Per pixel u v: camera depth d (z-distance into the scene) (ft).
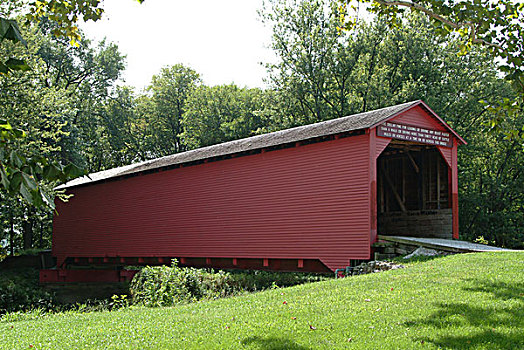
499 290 25.13
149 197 74.23
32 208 76.84
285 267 53.98
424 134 53.26
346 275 46.57
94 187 85.61
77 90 127.03
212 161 63.82
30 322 31.32
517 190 97.50
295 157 53.62
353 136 48.42
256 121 139.23
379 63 112.47
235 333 20.52
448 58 105.50
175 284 45.98
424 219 61.98
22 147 57.62
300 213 52.37
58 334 23.81
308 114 119.44
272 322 21.89
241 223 58.85
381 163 70.54
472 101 101.50
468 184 99.55
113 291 76.38
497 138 100.22
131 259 76.69
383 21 107.86
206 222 63.82
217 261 62.49
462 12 28.02
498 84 100.42
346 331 19.57
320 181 50.88
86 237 85.87
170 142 165.37
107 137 144.15
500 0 28.45
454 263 36.37
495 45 28.86
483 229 98.78
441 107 99.19
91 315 31.30
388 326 19.83
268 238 55.42
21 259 91.91
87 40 126.41
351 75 112.57
